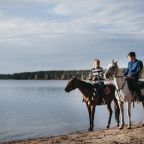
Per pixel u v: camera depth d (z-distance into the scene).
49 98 81.06
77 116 40.97
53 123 34.28
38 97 85.50
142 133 14.97
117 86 15.37
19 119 38.53
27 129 30.19
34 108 53.91
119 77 15.24
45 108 53.75
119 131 15.81
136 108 49.59
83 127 30.64
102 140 14.12
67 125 32.44
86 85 18.12
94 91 18.12
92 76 18.53
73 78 17.97
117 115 19.30
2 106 57.72
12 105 60.00
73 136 15.97
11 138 25.19
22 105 60.06
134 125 17.77
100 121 34.44
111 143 13.48
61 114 43.84
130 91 15.46
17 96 90.12
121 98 15.52
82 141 14.37
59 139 15.43
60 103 64.88
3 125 33.09
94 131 17.20
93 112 18.23
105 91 18.59
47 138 16.48
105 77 15.15
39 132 28.20
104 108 52.38
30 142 15.81
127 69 16.00
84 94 18.16
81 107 55.19
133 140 13.82
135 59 15.86
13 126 32.25
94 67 18.58
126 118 36.09
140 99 15.89
